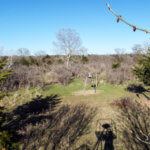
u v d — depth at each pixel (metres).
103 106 8.55
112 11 1.12
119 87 14.02
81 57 35.12
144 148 4.42
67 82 15.70
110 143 4.75
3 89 12.12
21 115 7.44
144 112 7.27
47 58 30.67
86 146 4.65
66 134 5.41
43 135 5.36
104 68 20.47
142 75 7.83
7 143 4.13
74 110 8.00
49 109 8.34
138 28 1.05
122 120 6.46
